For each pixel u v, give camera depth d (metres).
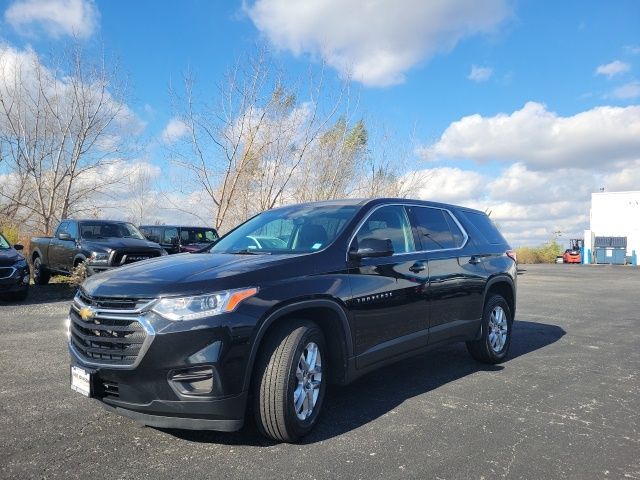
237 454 3.62
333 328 4.23
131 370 3.46
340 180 19.31
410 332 4.93
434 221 5.73
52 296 11.91
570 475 3.36
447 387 5.28
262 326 3.63
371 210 4.96
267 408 3.64
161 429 4.06
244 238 5.15
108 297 3.64
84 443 3.80
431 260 5.28
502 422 4.29
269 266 3.90
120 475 3.31
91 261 11.71
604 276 23.89
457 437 3.96
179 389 3.43
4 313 9.55
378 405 4.70
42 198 19.62
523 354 6.84
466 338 5.79
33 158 19.42
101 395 3.67
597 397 4.97
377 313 4.52
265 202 18.17
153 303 3.49
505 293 6.68
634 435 4.03
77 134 19.64
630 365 6.25
